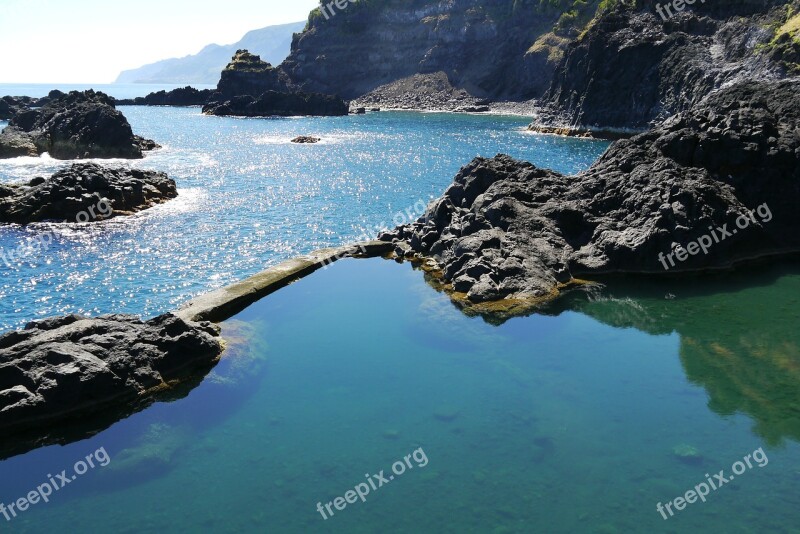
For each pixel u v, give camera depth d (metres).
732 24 103.50
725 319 22.95
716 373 19.00
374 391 18.36
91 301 27.98
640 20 119.00
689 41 107.25
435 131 124.19
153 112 175.50
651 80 109.19
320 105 171.62
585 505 13.23
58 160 75.69
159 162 75.25
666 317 23.22
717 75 94.88
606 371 19.25
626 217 29.25
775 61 87.56
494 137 112.19
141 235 39.62
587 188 31.81
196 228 41.72
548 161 78.31
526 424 16.44
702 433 15.82
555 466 14.64
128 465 15.00
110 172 49.66
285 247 37.34
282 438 16.11
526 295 24.70
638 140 33.69
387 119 157.25
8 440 15.91
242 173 67.69
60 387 16.61
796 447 15.13
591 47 120.06
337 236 40.22
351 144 100.12
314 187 59.38
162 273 32.00
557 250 28.20
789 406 17.02
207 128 127.62
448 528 12.64
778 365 19.41
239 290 25.09
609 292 25.70
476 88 199.12
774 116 33.06
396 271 29.42
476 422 16.59
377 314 24.19
